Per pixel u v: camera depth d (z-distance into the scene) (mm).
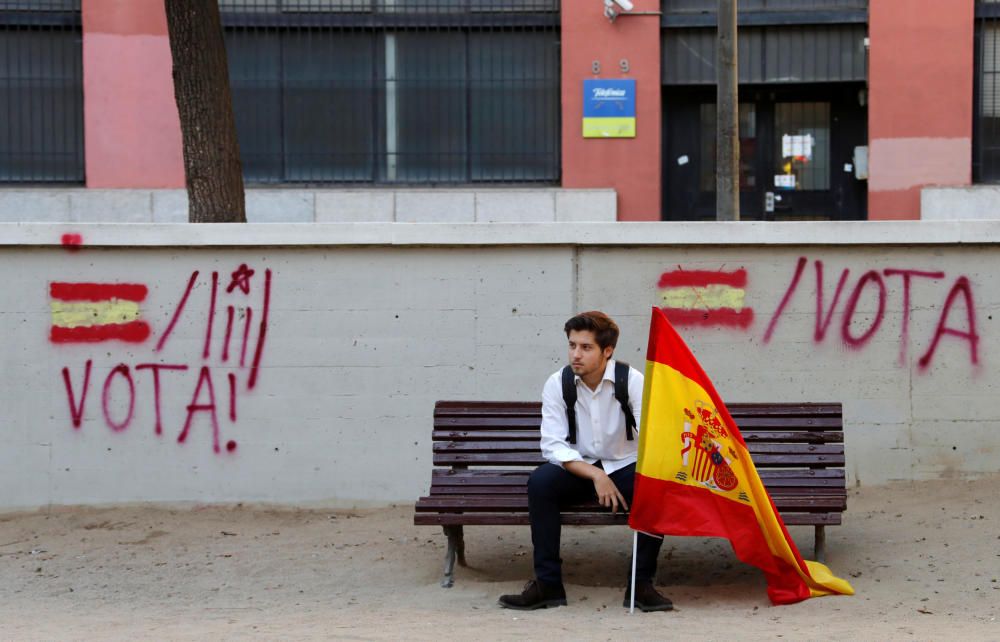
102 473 8086
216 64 9055
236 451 8062
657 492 5859
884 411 7895
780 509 6246
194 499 8086
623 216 13039
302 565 6984
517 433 6695
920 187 12812
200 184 9023
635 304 7949
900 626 5402
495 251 7988
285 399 8055
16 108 13180
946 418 7879
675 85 13148
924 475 7902
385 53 13297
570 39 13000
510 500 6340
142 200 12922
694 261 7934
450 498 6355
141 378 8055
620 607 5961
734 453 5926
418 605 6102
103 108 12945
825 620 5566
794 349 7914
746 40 13211
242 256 8031
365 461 8055
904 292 7871
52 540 7562
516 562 6969
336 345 8039
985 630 5305
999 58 12852
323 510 8055
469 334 7996
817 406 6656
